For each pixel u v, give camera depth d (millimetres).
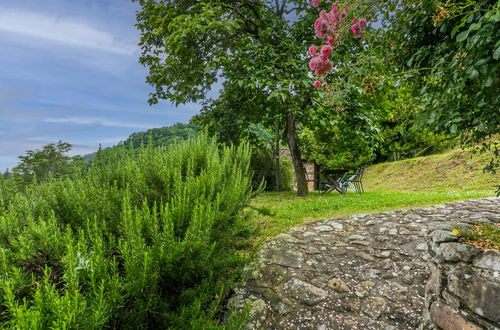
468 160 12617
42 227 1507
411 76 2971
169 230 1808
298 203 7570
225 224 2574
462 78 2279
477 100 2379
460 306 1720
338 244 4051
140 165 2674
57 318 1045
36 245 1483
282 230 4750
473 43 1905
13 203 1848
